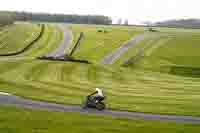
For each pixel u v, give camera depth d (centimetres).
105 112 2966
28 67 6384
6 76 5141
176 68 7594
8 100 3294
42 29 13500
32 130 2194
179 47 10194
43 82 4872
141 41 11125
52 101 3391
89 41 11138
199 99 4156
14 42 10662
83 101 3441
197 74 7206
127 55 9075
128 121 2644
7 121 2380
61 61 7538
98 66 7169
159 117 2919
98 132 2247
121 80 5734
